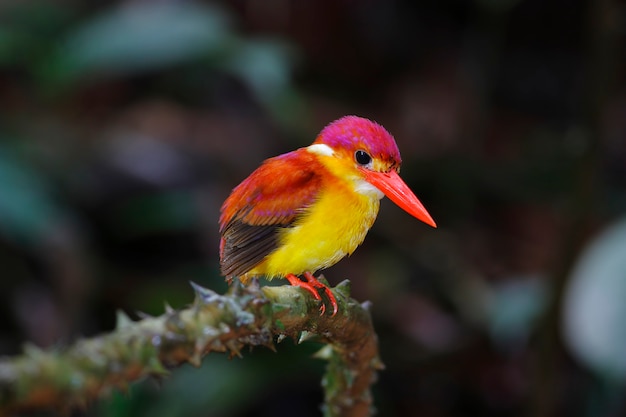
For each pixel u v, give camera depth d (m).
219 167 12.45
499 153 14.59
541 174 13.25
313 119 13.83
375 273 11.77
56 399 1.99
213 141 12.82
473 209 13.13
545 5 16.30
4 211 9.80
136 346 2.21
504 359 11.12
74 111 12.51
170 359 2.35
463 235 12.38
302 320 3.44
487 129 14.98
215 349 2.54
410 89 14.96
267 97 10.99
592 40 8.31
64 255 10.46
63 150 11.66
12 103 12.31
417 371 11.08
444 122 14.20
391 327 11.30
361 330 3.88
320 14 14.72
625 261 7.10
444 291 11.66
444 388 11.20
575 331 7.02
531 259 12.52
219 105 13.47
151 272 11.33
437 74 15.20
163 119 12.95
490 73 12.84
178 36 10.45
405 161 13.27
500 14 12.09
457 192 12.64
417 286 11.73
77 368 2.04
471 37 14.23
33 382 1.95
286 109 11.20
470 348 11.09
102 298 10.88
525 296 9.93
